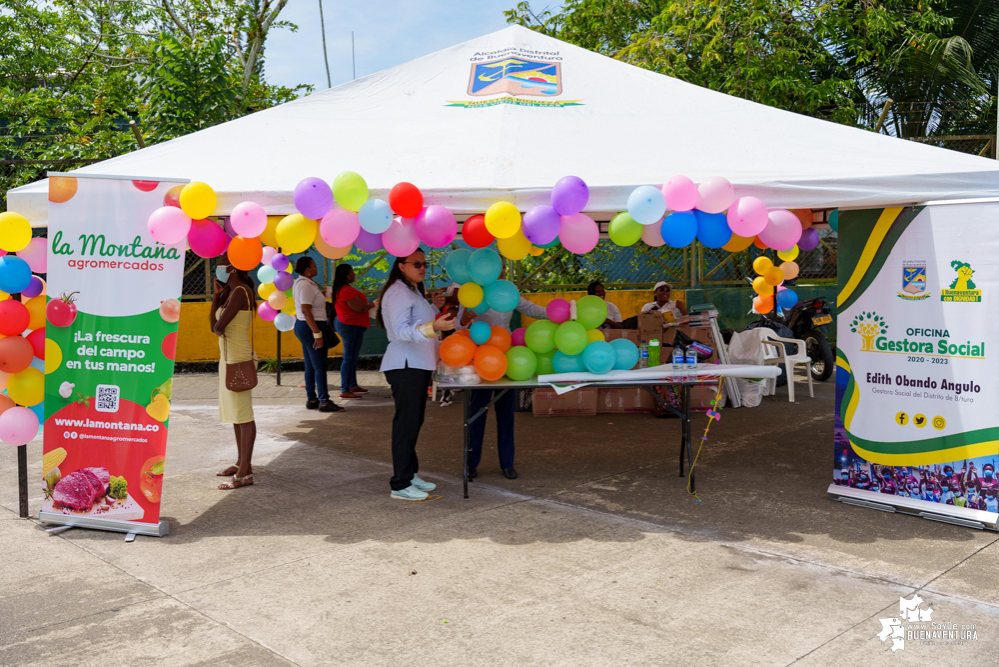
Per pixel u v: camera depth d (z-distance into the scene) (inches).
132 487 181.5
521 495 209.8
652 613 135.5
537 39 276.7
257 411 346.0
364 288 485.1
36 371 191.9
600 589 146.3
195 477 231.9
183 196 177.3
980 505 179.8
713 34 473.4
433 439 284.5
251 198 182.7
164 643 125.7
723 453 257.0
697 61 484.7
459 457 255.4
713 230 187.8
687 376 206.4
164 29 695.7
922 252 186.4
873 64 509.7
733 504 200.7
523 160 194.5
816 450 260.1
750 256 490.3
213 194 180.4
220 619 134.6
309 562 161.6
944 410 184.2
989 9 499.5
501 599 142.0
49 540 177.3
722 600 140.8
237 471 223.8
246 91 583.8
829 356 391.5
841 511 194.4
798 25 470.6
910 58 484.1
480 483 222.7
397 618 134.4
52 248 184.5
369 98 253.8
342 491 215.3
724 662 118.0
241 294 209.3
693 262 475.8
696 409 336.8
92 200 184.5
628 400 331.0
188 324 454.3
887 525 183.2
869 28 465.4
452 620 133.4
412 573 155.0
